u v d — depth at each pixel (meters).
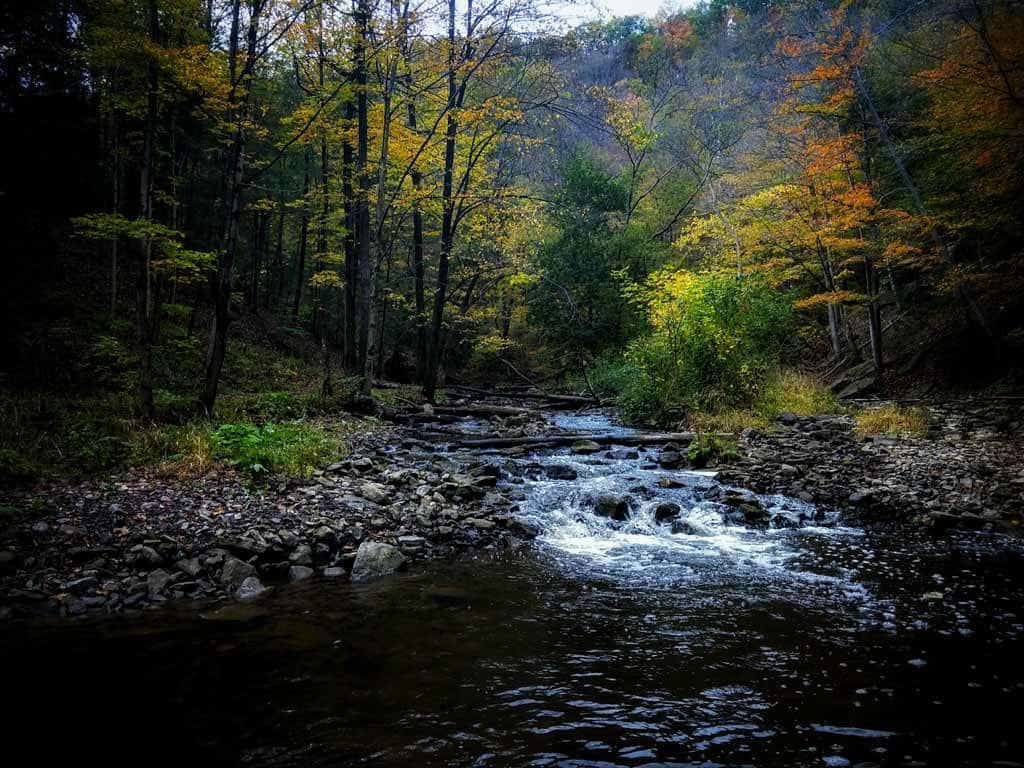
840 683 3.97
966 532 7.48
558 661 4.28
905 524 7.79
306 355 22.20
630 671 4.14
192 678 3.95
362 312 16.30
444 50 13.73
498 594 5.55
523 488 9.12
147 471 7.55
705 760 3.16
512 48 14.14
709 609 5.24
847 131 18.77
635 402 15.80
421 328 23.33
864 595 5.55
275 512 6.88
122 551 5.72
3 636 4.45
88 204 15.77
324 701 3.71
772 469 10.09
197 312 18.30
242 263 23.72
